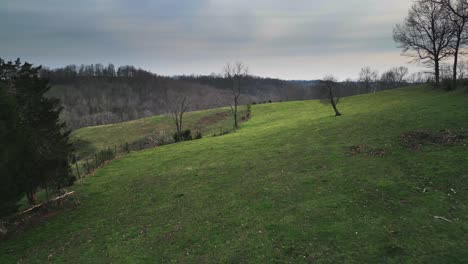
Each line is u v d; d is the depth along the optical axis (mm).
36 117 23531
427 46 64875
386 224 13781
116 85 182500
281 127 45375
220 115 84312
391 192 16891
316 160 24672
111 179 28594
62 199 22734
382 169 20250
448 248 11594
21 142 18453
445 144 22297
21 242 16859
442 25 60219
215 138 45406
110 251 14852
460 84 52812
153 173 28984
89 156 56469
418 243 12117
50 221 19609
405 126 28812
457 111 30359
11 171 17578
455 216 13773
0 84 19203
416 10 63938
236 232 15039
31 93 23469
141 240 15609
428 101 41781
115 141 71750
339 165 22484
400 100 56812
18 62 23688
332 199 17125
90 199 23438
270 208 17250
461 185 16438
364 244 12500
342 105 64250
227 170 26391
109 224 18344
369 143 26109
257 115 72875
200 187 22969
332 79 61844
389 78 138625
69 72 196375
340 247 12516
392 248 11961
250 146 34750
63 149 25953
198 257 13273
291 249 12812
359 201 16406
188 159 32875
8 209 17125
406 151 22594
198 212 18312
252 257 12664
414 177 18250
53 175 22188
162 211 19344
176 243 14781
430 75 70875
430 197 15711
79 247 15703
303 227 14500
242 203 18594
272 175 23000
